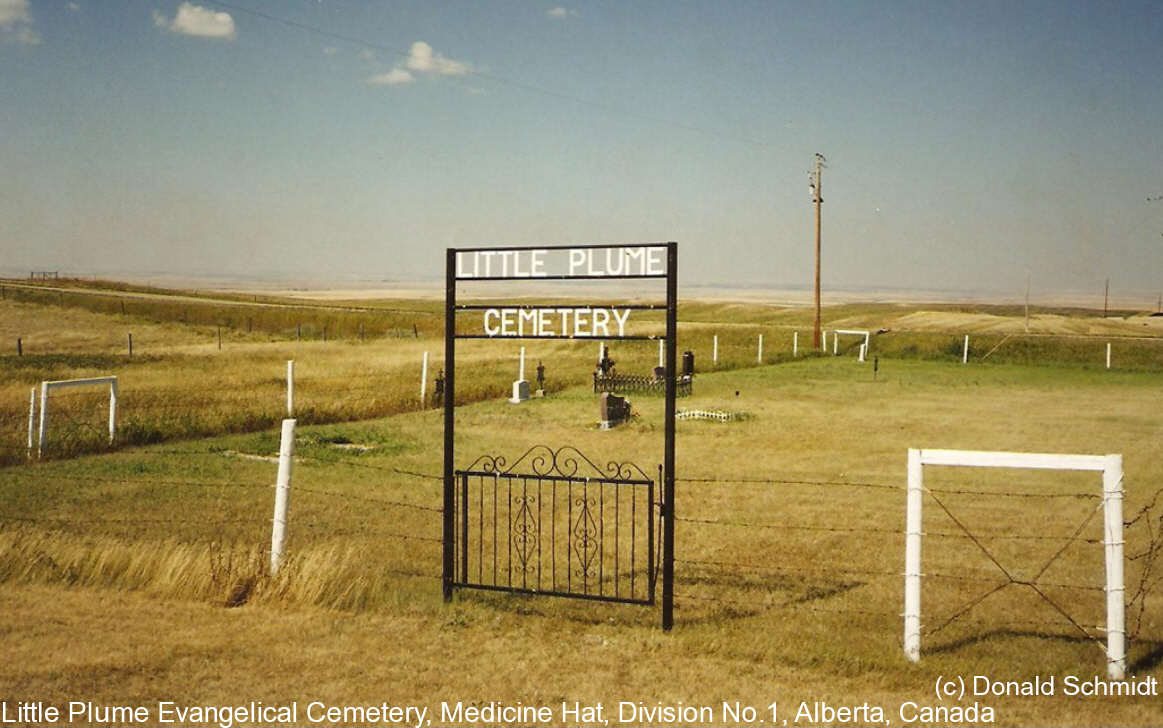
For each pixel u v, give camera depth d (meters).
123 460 17.58
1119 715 6.40
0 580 9.25
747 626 8.43
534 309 8.48
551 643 7.82
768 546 11.84
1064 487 16.02
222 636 7.74
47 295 85.00
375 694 6.55
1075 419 26.09
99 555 9.63
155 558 9.48
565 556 11.25
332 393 29.25
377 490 15.23
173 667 6.99
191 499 14.18
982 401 30.91
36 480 15.43
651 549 8.49
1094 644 8.12
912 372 42.88
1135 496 15.20
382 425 23.55
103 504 13.70
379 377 35.25
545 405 28.42
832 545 11.90
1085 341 53.91
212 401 26.41
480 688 6.73
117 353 48.22
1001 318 79.00
